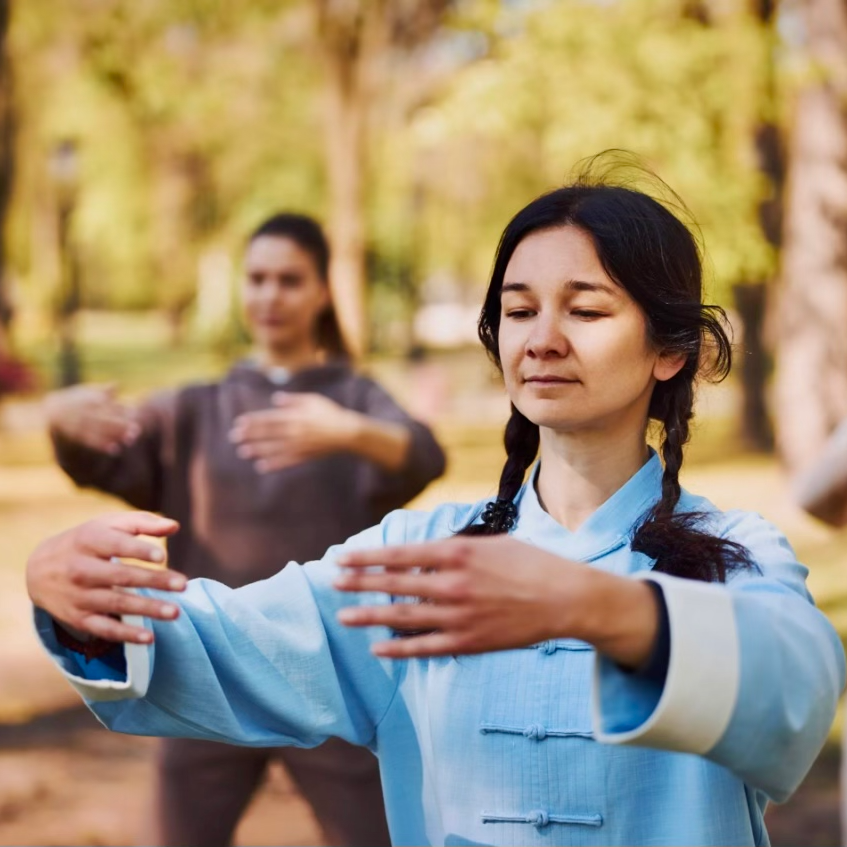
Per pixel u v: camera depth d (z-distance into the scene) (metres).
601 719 1.50
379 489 3.96
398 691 2.04
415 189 28.17
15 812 5.67
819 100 13.20
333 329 4.49
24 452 19.81
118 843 5.29
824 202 13.31
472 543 1.43
